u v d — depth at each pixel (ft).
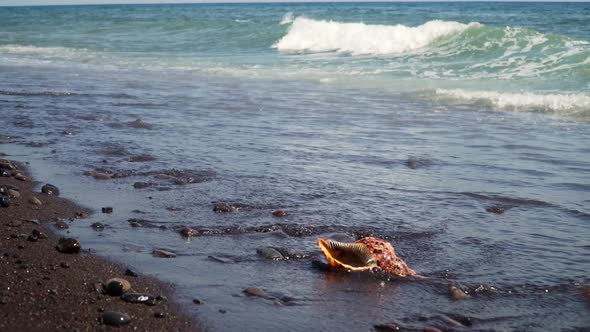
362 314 13.48
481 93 45.50
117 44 100.01
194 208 20.39
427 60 67.36
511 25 121.19
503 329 12.98
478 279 15.47
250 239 17.85
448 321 13.23
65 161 26.35
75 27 138.92
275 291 14.49
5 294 13.19
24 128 33.22
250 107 41.81
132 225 18.66
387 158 27.89
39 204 20.22
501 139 32.37
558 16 160.66
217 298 13.94
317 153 28.63
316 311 13.56
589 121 37.29
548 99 42.47
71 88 50.31
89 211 19.92
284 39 89.92
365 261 16.06
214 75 60.90
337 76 58.70
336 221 19.43
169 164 26.07
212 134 32.58
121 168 25.30
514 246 17.76
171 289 14.25
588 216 20.35
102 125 34.45
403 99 45.60
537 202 21.79
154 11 318.86
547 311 13.85
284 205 20.86
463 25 75.15
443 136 33.06
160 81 56.24
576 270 16.08
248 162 26.71
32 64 71.00
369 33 81.15
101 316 12.50
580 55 58.75
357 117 38.47
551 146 30.68
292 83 54.80
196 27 116.26
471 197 22.31
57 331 11.81
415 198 22.08
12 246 16.11
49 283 13.91
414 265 16.39
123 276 14.75
